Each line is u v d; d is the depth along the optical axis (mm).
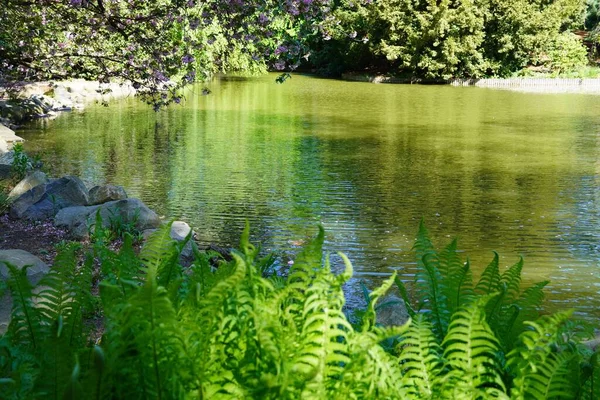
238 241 7578
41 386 1465
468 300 1864
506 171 12094
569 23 41281
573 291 6137
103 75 10328
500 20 36031
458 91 30031
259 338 1372
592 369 1493
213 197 9797
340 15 36562
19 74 11461
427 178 11438
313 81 33438
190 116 18938
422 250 2115
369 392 1361
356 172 11859
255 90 27141
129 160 12539
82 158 12633
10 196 7535
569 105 23938
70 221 6879
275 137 15633
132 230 6609
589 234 8102
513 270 2045
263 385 1276
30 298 1927
